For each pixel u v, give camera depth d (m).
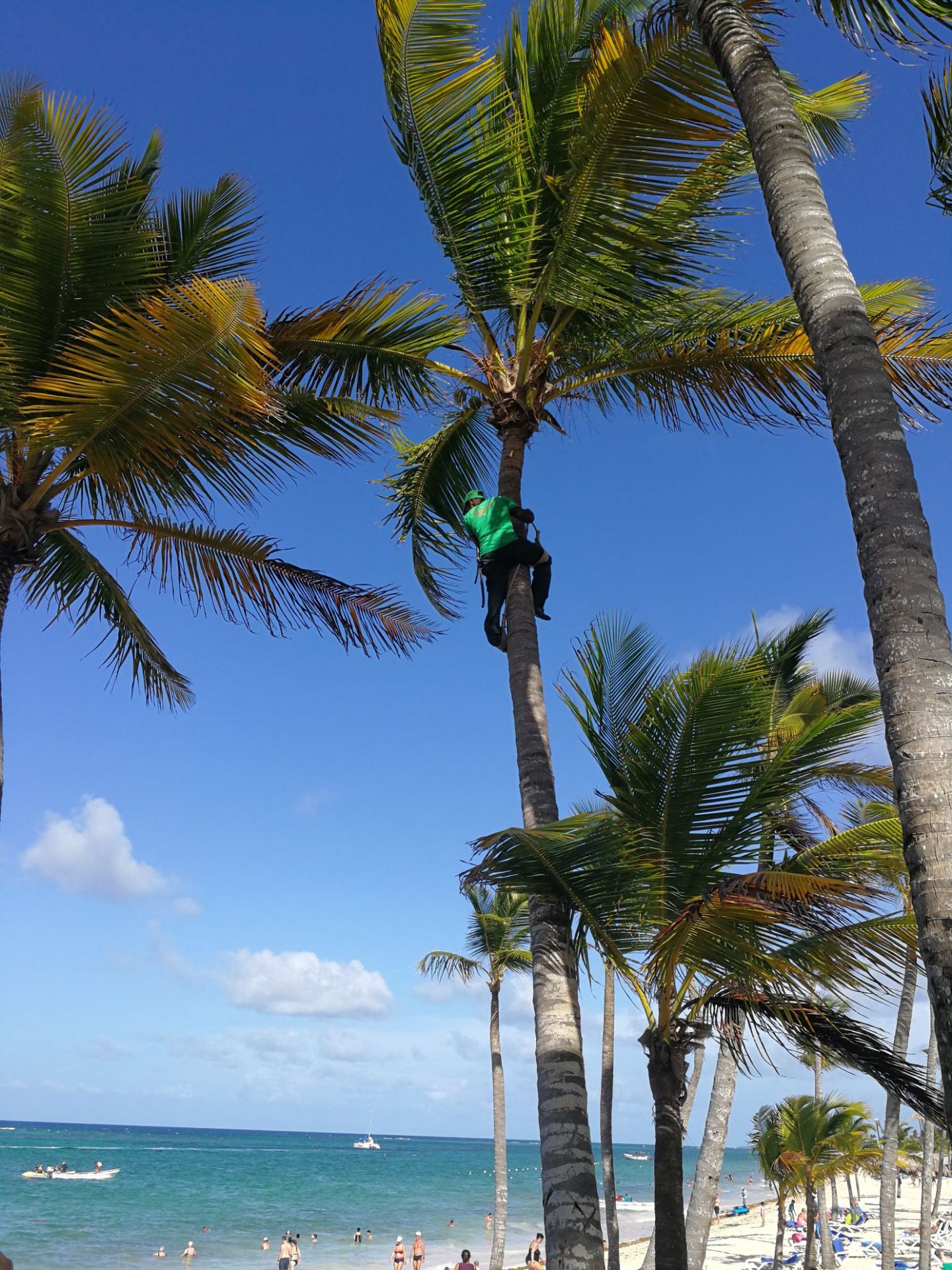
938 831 3.02
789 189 4.27
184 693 9.70
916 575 3.39
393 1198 72.00
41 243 6.75
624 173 6.83
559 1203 5.68
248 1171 92.25
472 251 7.55
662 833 6.88
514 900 23.83
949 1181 79.31
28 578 8.87
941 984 2.87
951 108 5.14
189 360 5.80
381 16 7.30
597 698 7.23
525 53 7.73
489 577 7.70
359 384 8.09
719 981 6.69
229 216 8.08
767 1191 99.25
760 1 6.67
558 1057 6.07
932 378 6.85
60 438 6.31
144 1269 37.03
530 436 8.08
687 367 7.79
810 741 6.69
